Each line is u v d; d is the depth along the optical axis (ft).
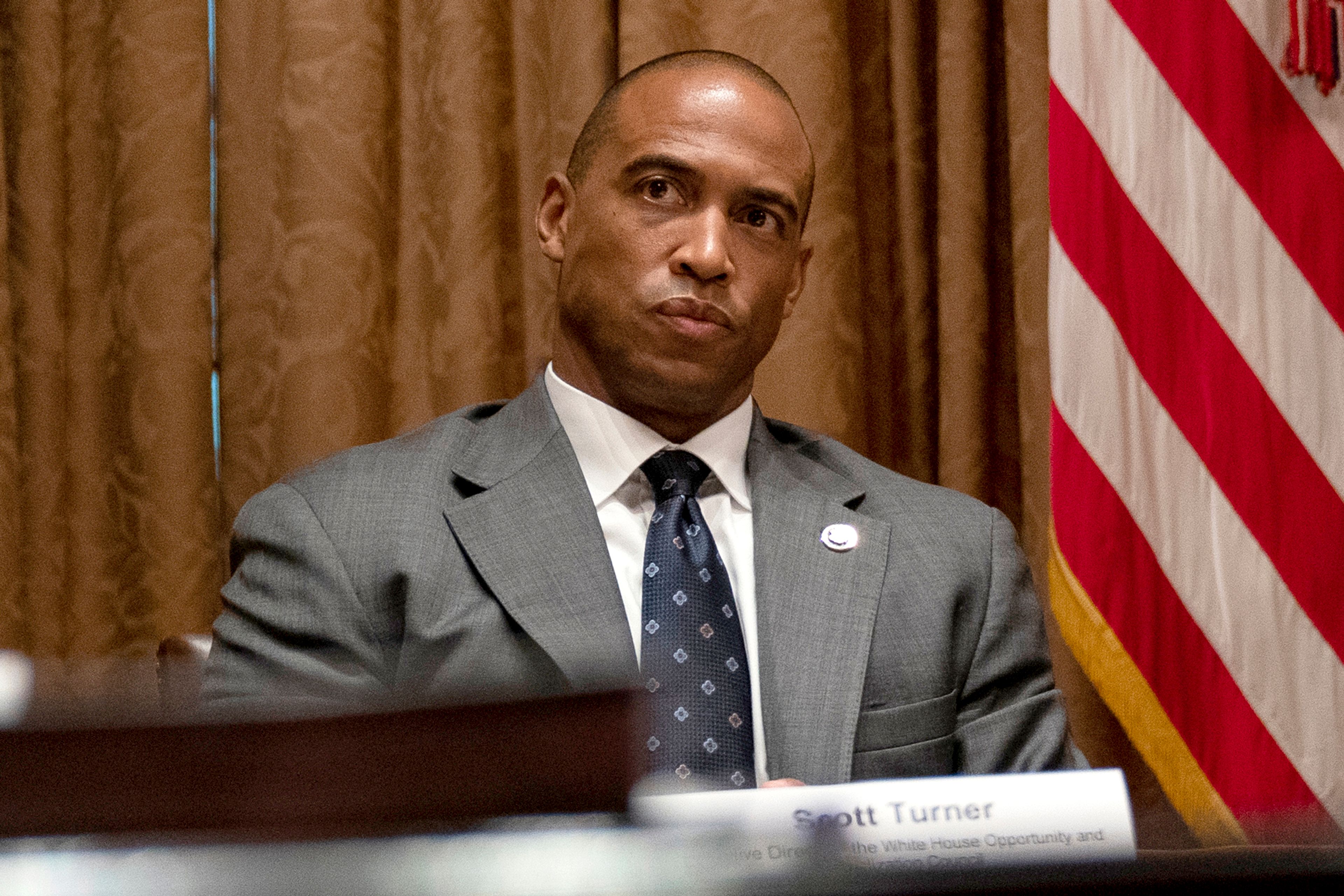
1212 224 27.43
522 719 6.57
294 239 27.89
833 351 28.50
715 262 17.65
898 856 8.46
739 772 15.46
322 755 6.38
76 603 27.14
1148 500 26.76
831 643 16.88
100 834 6.08
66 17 28.68
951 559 18.22
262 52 28.89
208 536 27.43
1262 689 26.00
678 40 29.50
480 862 5.66
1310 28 27.22
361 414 27.73
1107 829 8.72
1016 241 29.84
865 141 31.04
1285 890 4.94
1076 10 28.14
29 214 27.55
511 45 29.96
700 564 17.07
